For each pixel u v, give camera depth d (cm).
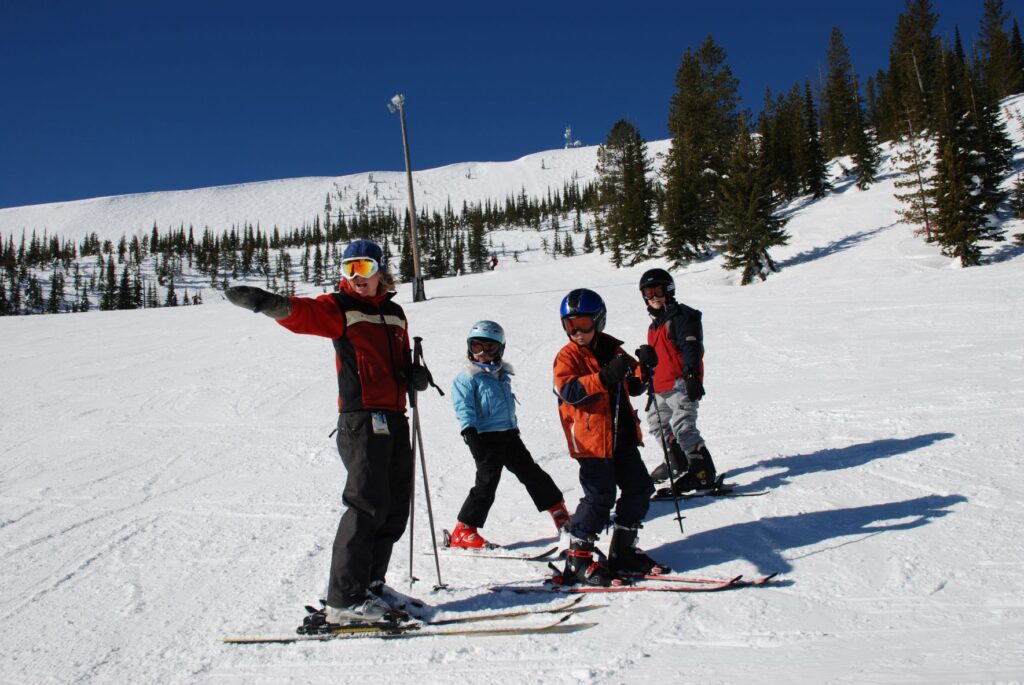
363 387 302
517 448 407
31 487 579
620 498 339
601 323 339
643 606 290
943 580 282
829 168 4666
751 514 400
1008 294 1327
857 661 222
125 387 1046
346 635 285
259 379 1062
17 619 327
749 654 237
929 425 542
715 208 3284
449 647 267
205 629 305
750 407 691
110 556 411
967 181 2244
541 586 328
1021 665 206
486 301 2095
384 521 307
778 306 1583
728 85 3869
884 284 1827
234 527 456
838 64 5231
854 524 361
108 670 271
